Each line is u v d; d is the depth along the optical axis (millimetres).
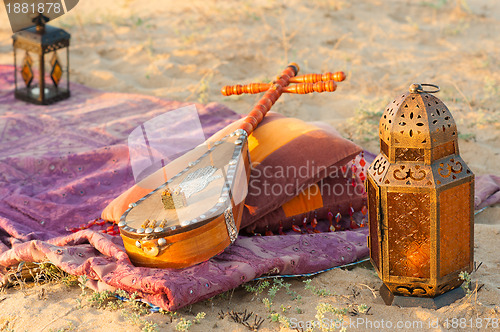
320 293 3004
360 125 5250
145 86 6262
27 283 3191
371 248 2951
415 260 2736
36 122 5035
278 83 4082
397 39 7551
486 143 4918
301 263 3131
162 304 2756
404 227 2688
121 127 4961
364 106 5605
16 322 2826
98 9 8445
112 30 7730
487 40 7547
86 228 3672
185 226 2824
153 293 2795
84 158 4375
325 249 3303
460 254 2770
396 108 2607
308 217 3641
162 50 7012
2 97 5695
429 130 2533
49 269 3148
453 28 7949
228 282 2908
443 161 2641
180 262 2891
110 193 4035
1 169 4223
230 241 3078
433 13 8531
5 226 3553
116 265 2945
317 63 6711
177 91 6027
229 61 6715
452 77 6352
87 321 2797
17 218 3736
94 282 2980
